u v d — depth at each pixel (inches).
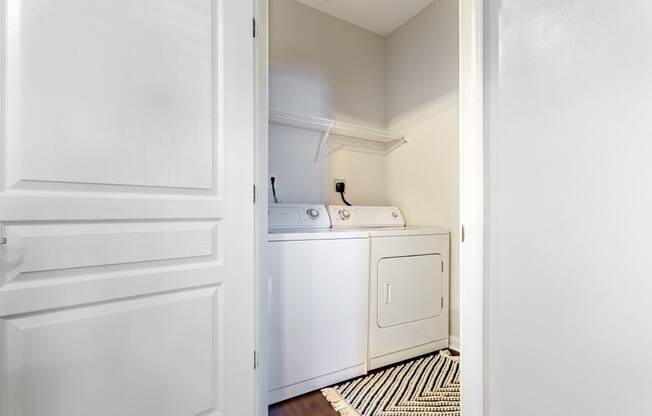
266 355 52.5
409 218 101.4
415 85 100.0
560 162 34.2
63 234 33.4
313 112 96.6
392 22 104.3
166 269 40.3
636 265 29.4
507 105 38.7
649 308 28.7
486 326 41.0
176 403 41.1
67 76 33.4
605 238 31.2
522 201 37.4
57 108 32.8
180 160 41.1
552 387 35.0
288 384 61.3
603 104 31.2
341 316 67.7
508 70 38.6
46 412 32.6
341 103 102.6
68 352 33.8
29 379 31.8
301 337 62.7
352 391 64.2
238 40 46.6
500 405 39.7
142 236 38.5
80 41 34.1
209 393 44.0
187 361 42.1
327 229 80.0
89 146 34.7
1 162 30.3
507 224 38.9
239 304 46.9
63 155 33.2
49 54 32.4
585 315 32.5
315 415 57.3
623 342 30.2
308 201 96.6
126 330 37.4
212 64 44.1
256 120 50.1
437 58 92.3
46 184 32.4
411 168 101.1
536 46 36.0
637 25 29.2
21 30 31.0
